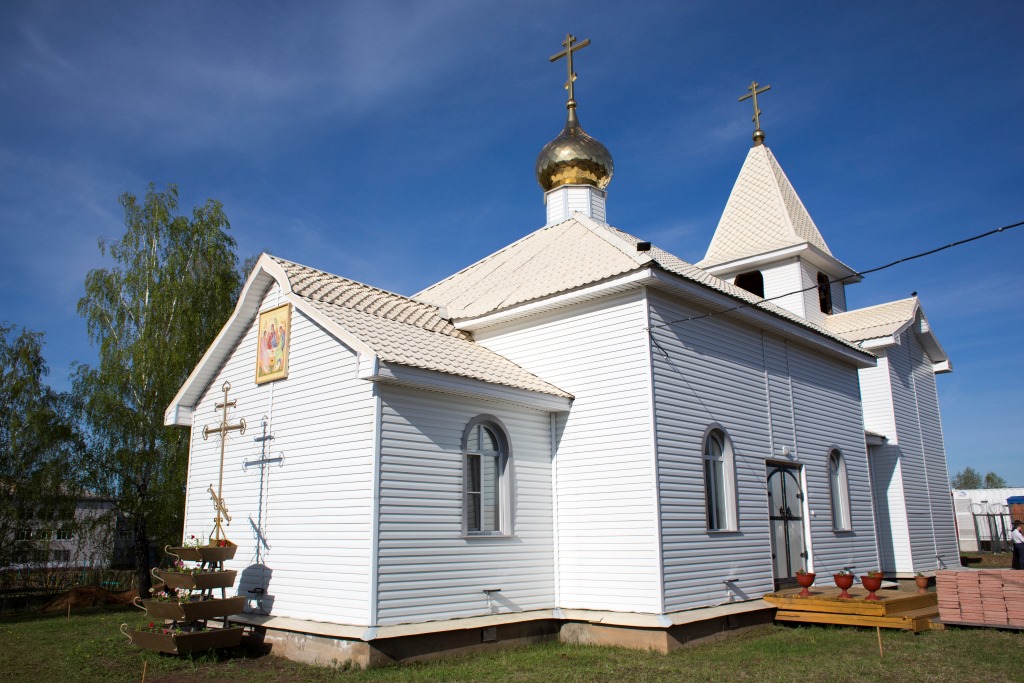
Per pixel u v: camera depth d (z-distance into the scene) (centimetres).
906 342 2423
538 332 1458
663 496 1259
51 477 2164
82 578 2309
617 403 1324
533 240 1777
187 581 1183
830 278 2478
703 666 1060
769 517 1537
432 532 1169
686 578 1269
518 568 1286
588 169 2030
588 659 1120
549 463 1392
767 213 2369
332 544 1156
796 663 1076
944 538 2384
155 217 2562
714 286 1519
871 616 1334
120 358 2417
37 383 2273
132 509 2284
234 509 1379
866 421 2267
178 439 2330
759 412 1576
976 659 1065
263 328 1402
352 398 1176
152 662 1141
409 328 1397
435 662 1113
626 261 1380
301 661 1137
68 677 1055
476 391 1235
